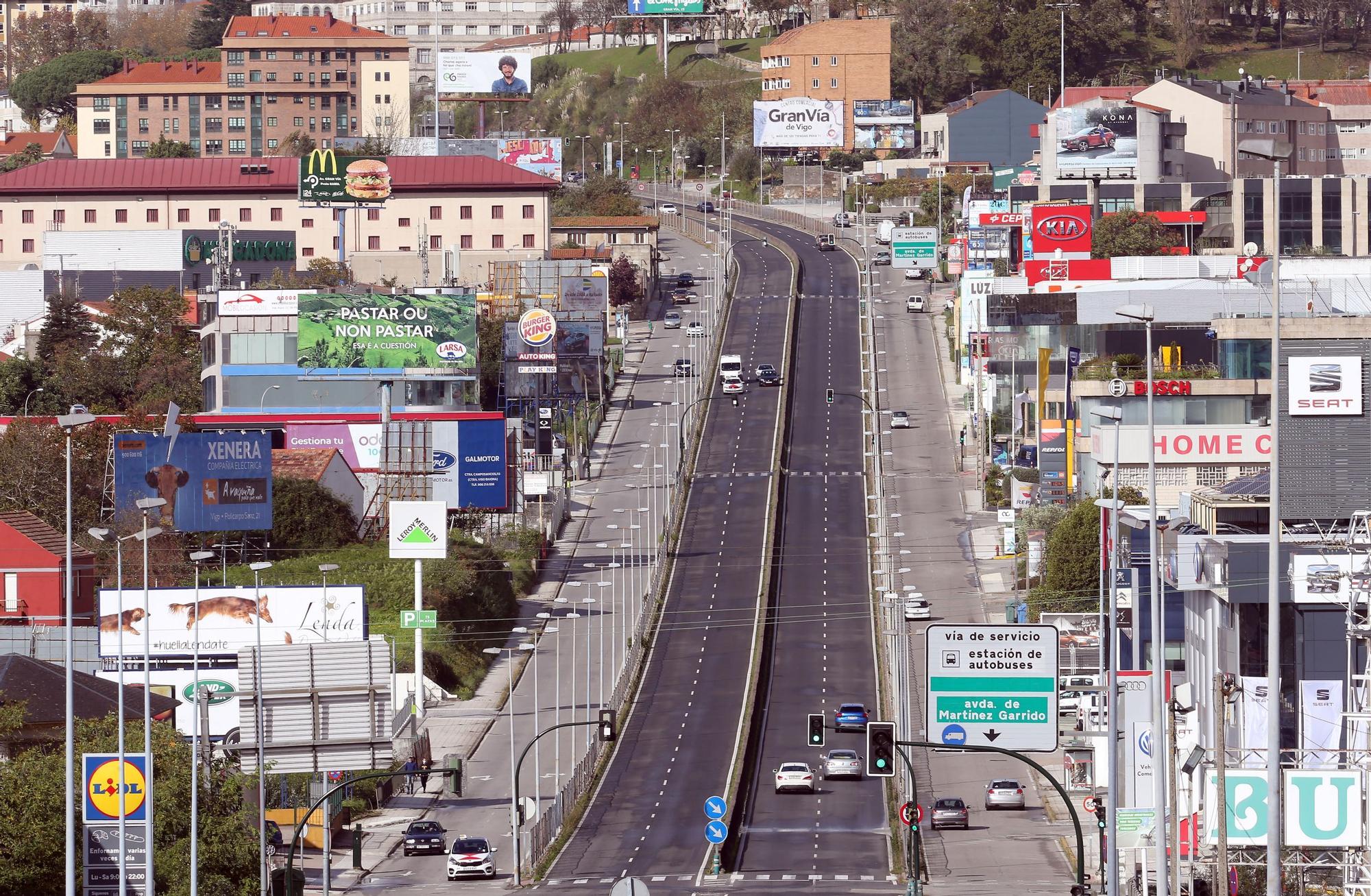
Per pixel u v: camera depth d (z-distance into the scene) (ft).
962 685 398.01
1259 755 497.05
